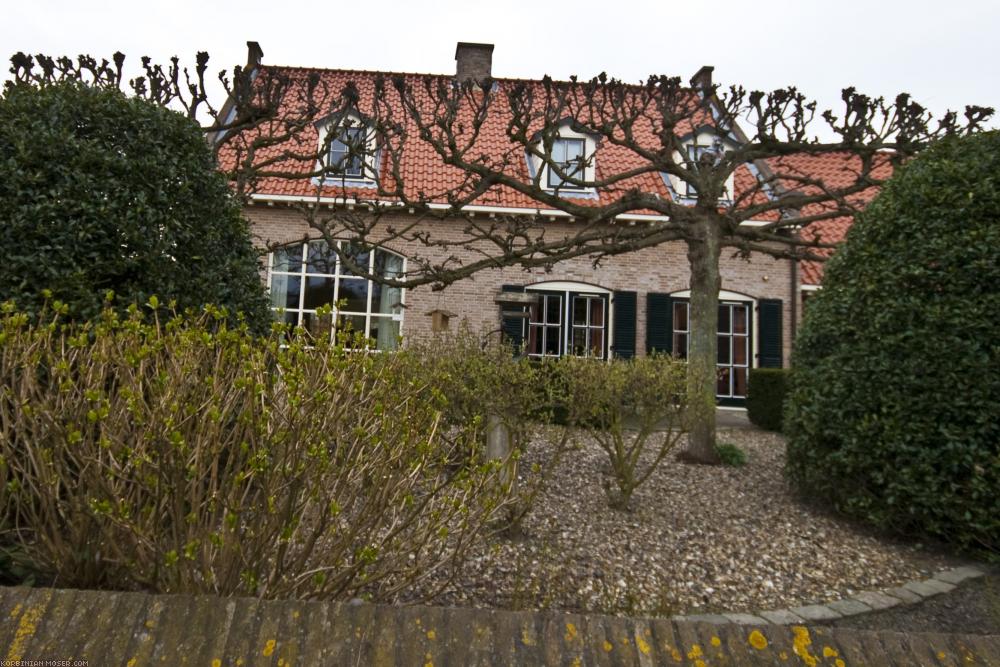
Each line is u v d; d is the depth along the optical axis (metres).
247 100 7.47
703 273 7.82
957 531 4.20
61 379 2.25
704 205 7.84
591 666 1.77
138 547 2.20
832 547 4.39
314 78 7.88
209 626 1.75
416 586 3.29
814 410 4.93
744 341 13.49
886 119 7.47
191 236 3.97
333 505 2.21
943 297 4.34
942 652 1.90
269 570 2.32
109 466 2.19
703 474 6.52
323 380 2.42
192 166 4.13
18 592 1.78
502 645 1.79
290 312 12.59
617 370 5.13
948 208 4.48
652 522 4.77
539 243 7.84
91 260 3.49
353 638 1.76
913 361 4.35
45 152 3.52
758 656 1.84
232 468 2.36
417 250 12.92
